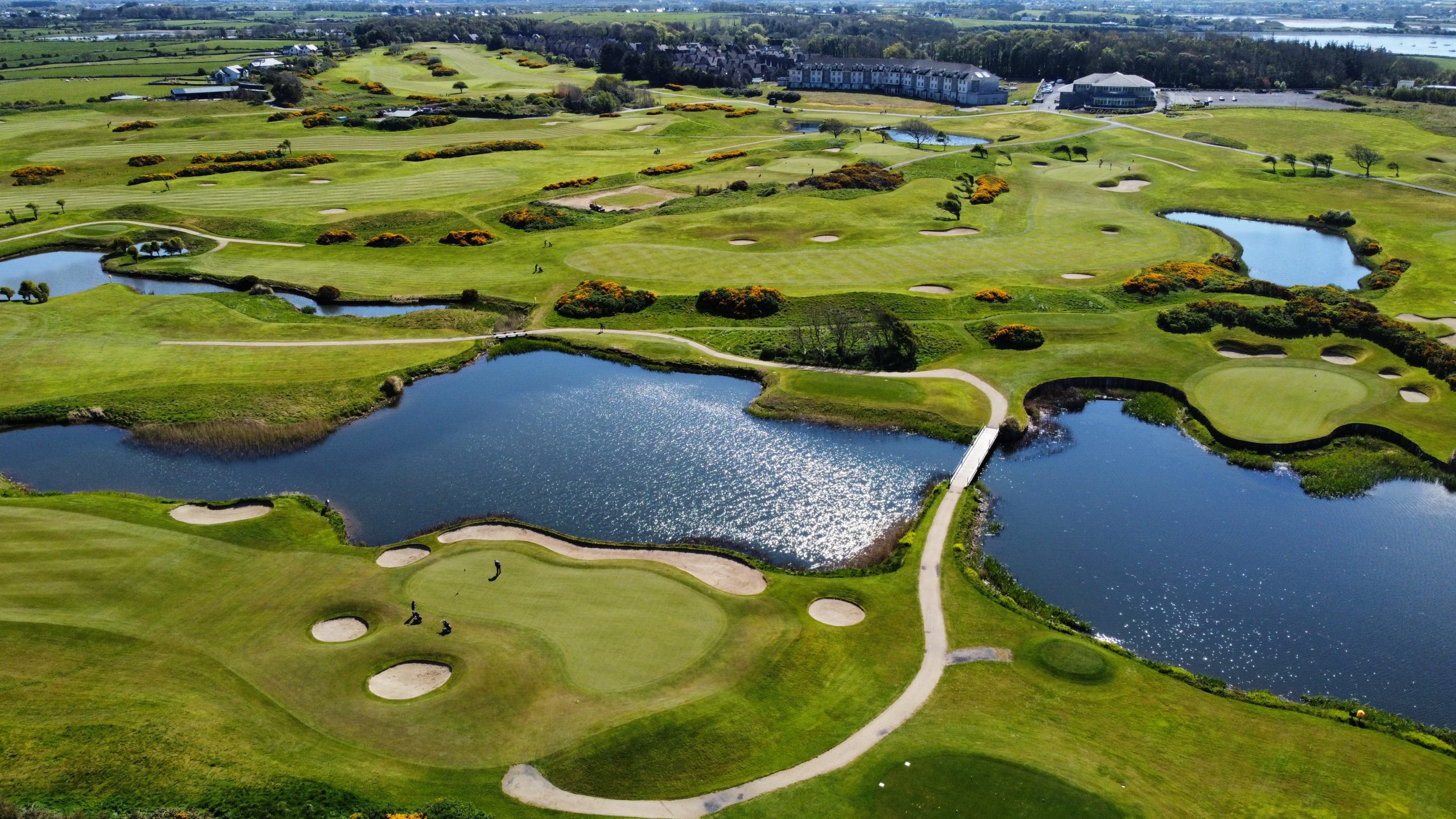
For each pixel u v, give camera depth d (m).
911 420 69.62
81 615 46.06
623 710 40.19
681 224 118.50
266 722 39.47
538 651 43.84
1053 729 39.84
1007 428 68.12
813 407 71.81
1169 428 69.94
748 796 36.44
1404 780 37.12
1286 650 46.41
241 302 94.94
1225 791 36.50
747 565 52.50
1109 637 47.53
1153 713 40.94
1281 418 68.81
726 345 83.69
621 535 56.75
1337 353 80.69
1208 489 61.50
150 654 43.47
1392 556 54.00
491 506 59.75
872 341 82.12
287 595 48.69
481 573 50.66
